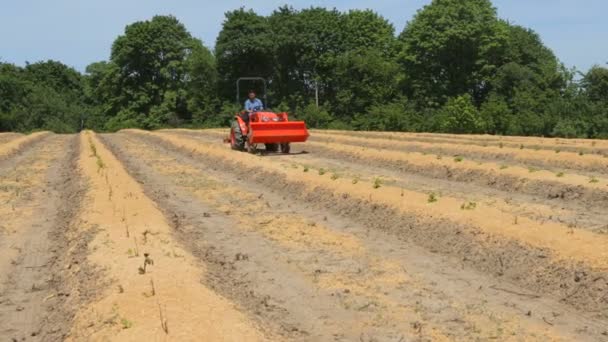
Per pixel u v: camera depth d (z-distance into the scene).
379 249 9.20
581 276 7.12
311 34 58.94
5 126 57.66
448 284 7.55
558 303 6.89
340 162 20.11
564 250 7.70
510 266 7.97
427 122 45.34
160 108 65.44
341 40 60.84
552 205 12.12
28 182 16.56
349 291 7.28
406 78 55.62
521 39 56.78
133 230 9.31
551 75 45.81
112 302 6.19
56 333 6.09
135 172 18.67
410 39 55.44
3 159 22.39
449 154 21.86
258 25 59.78
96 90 72.38
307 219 11.38
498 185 14.57
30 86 64.25
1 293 7.48
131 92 66.31
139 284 6.65
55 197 14.12
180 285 6.67
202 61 62.19
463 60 54.81
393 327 6.19
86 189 13.65
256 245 9.48
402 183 15.29
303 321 6.36
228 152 21.06
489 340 5.86
